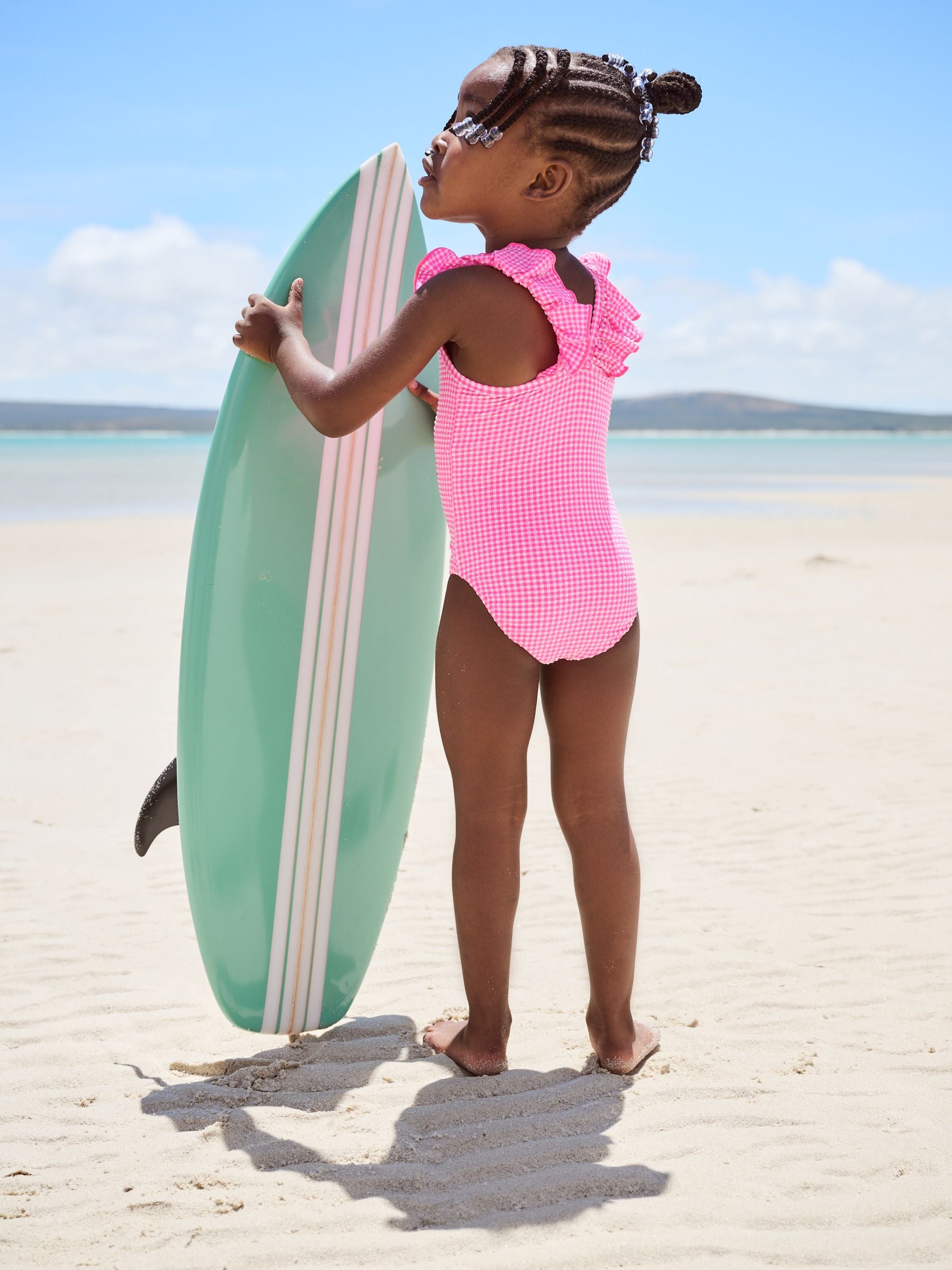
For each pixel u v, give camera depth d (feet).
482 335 6.51
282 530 7.80
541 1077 7.41
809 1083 7.36
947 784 16.03
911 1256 5.49
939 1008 8.75
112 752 18.12
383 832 8.41
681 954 10.02
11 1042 8.23
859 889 11.89
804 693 22.30
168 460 157.38
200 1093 7.29
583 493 6.80
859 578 40.34
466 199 6.84
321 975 8.21
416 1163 6.40
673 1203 5.94
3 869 12.58
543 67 6.34
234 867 7.80
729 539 56.44
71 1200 6.10
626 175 6.91
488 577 6.71
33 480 106.63
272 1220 5.85
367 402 6.63
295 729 7.94
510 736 6.97
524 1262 5.44
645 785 16.24
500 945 7.31
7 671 24.23
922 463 175.42
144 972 9.66
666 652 26.78
